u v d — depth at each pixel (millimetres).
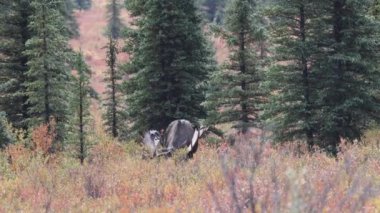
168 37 52219
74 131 43188
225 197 15875
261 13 44875
